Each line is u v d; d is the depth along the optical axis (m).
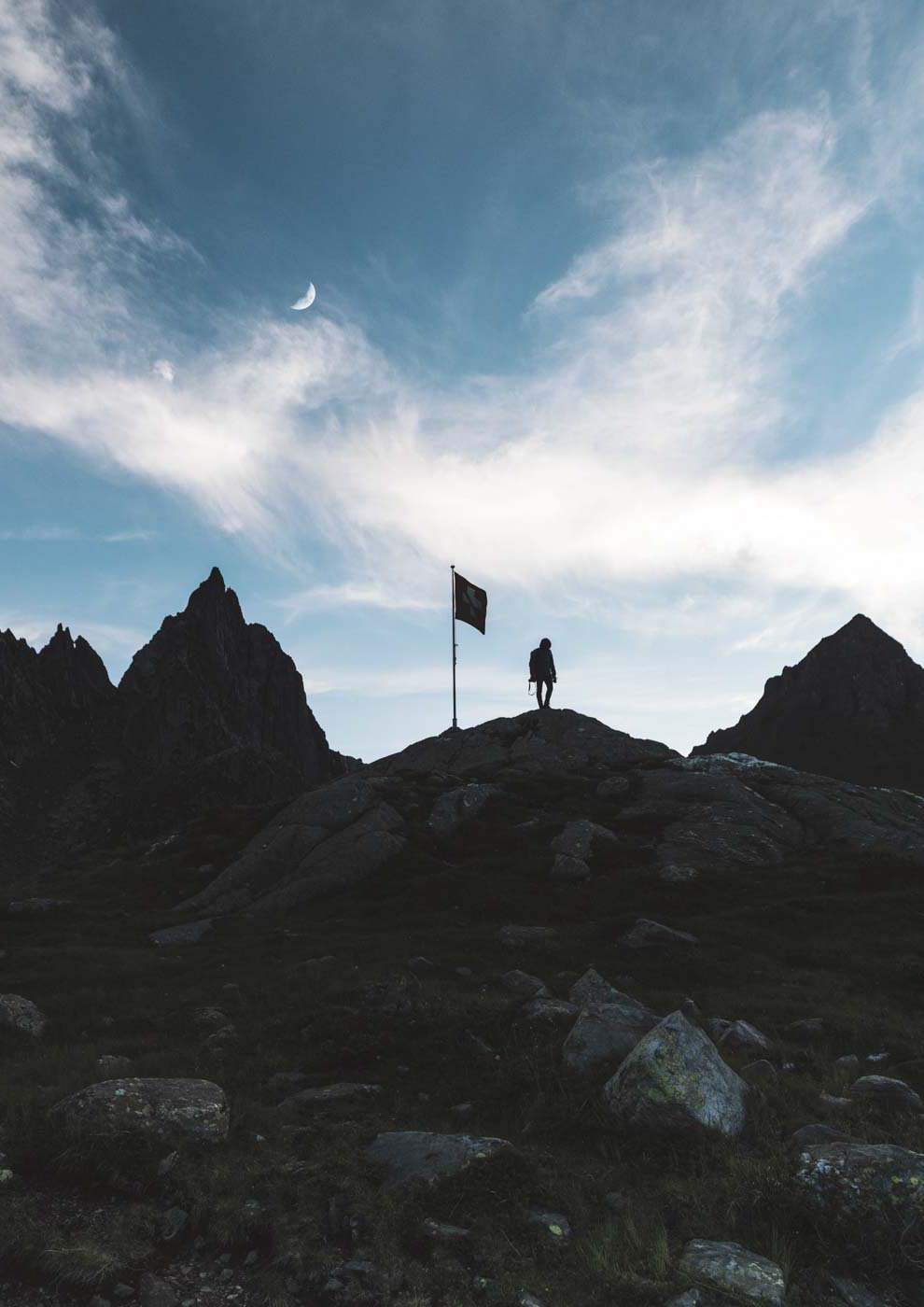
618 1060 10.62
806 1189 7.18
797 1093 9.94
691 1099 8.66
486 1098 10.20
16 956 21.17
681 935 20.67
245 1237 6.68
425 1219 6.91
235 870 29.48
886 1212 6.85
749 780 38.19
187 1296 6.01
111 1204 7.11
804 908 23.84
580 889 26.25
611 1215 7.22
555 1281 6.19
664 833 31.56
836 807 33.69
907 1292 6.29
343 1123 9.09
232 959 20.78
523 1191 7.36
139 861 35.62
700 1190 7.51
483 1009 13.38
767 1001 15.70
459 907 25.19
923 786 161.25
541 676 44.91
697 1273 6.17
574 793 36.56
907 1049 12.71
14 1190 7.12
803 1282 6.29
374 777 39.72
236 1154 7.92
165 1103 8.41
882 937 21.38
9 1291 5.88
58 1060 11.66
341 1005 14.69
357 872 28.31
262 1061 11.81
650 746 44.31
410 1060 11.89
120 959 20.94
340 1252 6.49
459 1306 5.84
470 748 43.47
